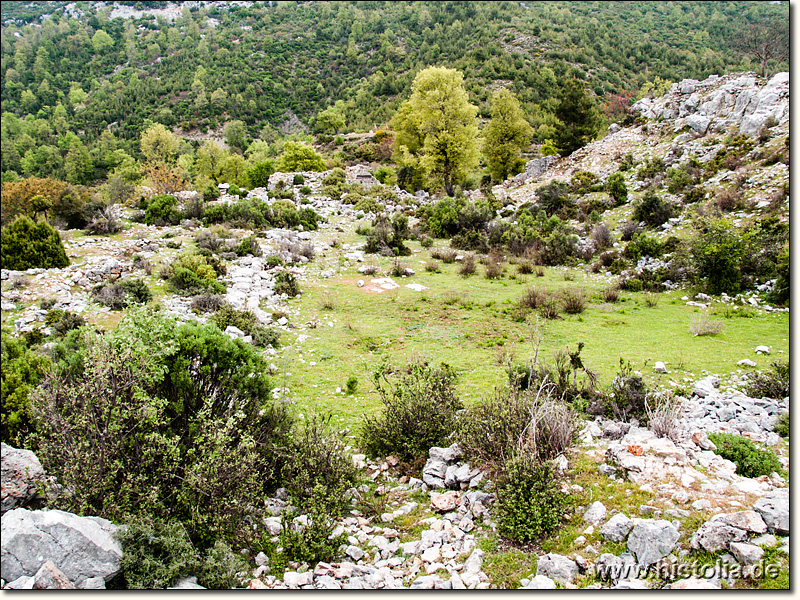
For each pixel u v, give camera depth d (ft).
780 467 24.56
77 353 23.98
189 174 237.04
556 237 85.87
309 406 35.37
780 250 61.21
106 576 16.12
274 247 83.76
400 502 24.14
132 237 83.10
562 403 27.27
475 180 189.16
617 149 136.77
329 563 18.90
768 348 44.45
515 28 504.02
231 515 20.04
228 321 49.44
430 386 30.14
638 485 21.43
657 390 34.60
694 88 132.98
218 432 20.86
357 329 53.67
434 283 72.38
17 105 519.19
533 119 295.89
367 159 253.44
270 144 390.01
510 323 56.24
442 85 142.10
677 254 69.46
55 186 98.53
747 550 16.72
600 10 638.12
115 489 19.80
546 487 20.24
